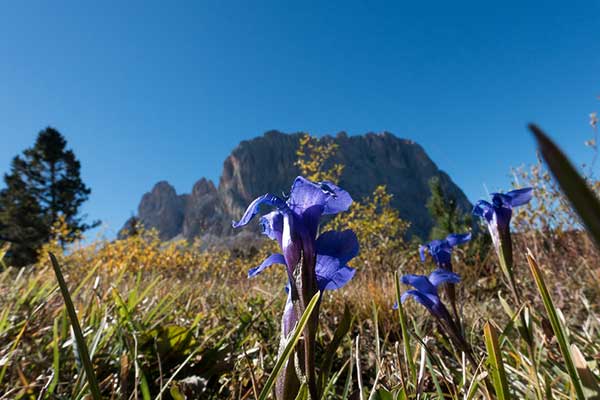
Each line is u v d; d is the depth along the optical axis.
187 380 2.16
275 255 1.43
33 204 43.69
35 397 1.87
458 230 13.32
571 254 5.00
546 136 0.28
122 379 1.77
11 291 3.08
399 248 10.85
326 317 3.80
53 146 47.06
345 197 1.36
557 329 1.12
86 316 2.80
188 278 9.05
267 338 3.19
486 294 5.02
